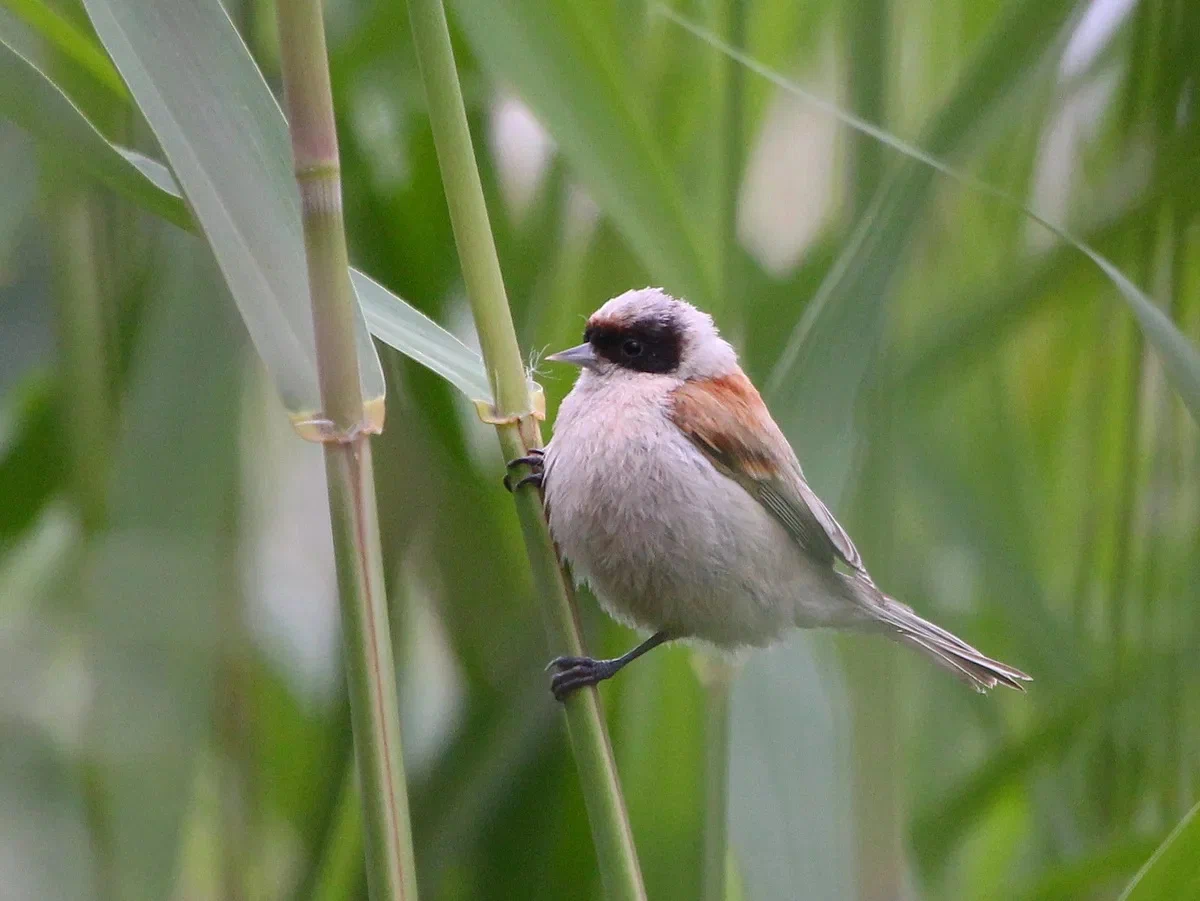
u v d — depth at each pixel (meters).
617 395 3.93
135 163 3.88
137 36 3.86
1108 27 3.94
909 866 3.95
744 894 3.93
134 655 3.91
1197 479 3.95
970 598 4.00
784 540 3.93
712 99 3.95
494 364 3.88
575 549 3.92
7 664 3.95
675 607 3.92
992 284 3.95
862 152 3.91
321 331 3.85
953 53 3.97
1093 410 3.97
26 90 3.87
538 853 3.93
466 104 3.95
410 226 3.95
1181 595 3.95
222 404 3.92
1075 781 3.97
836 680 3.95
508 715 3.94
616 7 3.95
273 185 3.86
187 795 3.91
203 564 3.92
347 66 3.94
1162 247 3.93
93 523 3.93
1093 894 3.96
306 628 3.98
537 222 3.96
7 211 3.94
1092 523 3.97
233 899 3.93
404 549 3.94
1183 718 3.95
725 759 3.91
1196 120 3.92
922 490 3.98
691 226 3.92
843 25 3.92
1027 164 3.96
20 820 3.94
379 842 3.85
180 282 3.92
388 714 3.85
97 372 3.93
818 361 3.91
